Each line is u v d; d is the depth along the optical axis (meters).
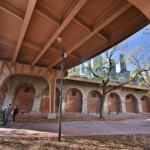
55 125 8.19
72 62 12.22
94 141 4.86
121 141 5.00
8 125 7.46
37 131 6.26
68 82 19.83
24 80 17.14
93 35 6.91
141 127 8.57
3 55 10.48
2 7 4.72
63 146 4.16
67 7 4.95
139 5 2.72
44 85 18.17
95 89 21.69
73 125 8.43
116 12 4.56
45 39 7.76
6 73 10.68
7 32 7.17
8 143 4.25
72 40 7.99
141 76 13.50
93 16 5.51
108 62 14.00
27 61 12.00
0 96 15.77
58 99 18.73
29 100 17.03
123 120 12.20
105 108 21.44
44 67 12.80
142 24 5.29
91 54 9.30
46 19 5.79
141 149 4.16
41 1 4.77
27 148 3.86
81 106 19.92
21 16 5.16
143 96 27.05
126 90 24.64
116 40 6.81
